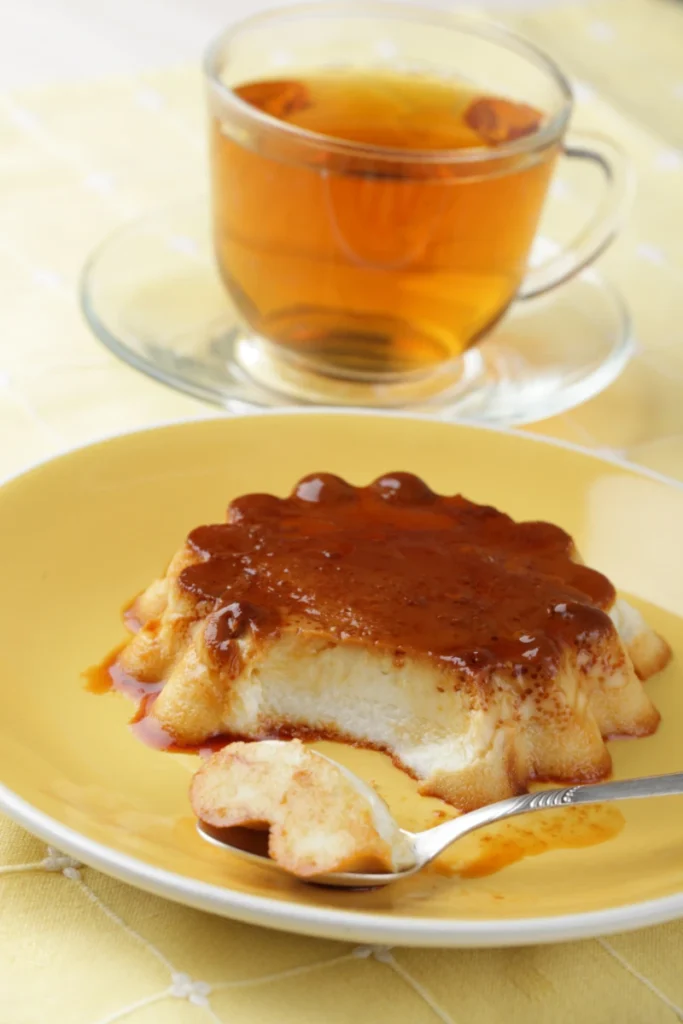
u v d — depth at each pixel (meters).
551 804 0.47
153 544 0.53
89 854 0.44
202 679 0.49
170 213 0.69
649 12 0.93
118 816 0.46
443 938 0.44
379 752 0.50
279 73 0.63
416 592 0.50
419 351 0.60
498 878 0.46
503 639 0.50
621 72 0.85
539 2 0.96
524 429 0.61
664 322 0.67
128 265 0.66
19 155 0.72
